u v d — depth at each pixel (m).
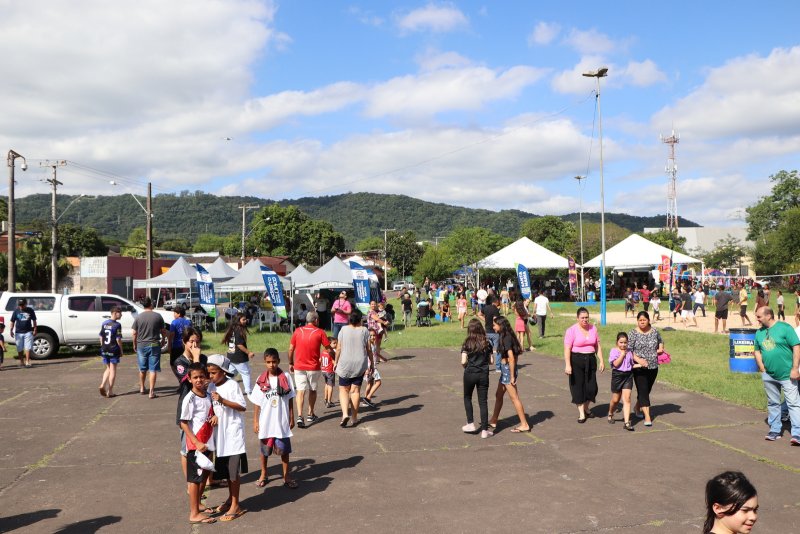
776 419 8.12
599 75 24.86
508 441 8.30
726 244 90.12
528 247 43.59
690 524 5.39
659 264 40.53
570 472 6.91
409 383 12.95
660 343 8.84
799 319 17.58
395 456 7.68
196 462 5.59
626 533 5.22
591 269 53.41
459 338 21.94
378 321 14.52
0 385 13.12
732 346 13.29
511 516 5.64
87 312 17.97
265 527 5.50
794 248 60.75
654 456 7.46
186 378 5.88
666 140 95.75
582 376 9.25
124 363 16.56
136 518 5.75
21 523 5.62
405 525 5.48
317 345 9.36
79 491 6.51
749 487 2.65
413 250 117.94
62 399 11.56
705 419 9.30
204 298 24.88
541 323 21.19
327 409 10.48
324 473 7.05
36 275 45.09
